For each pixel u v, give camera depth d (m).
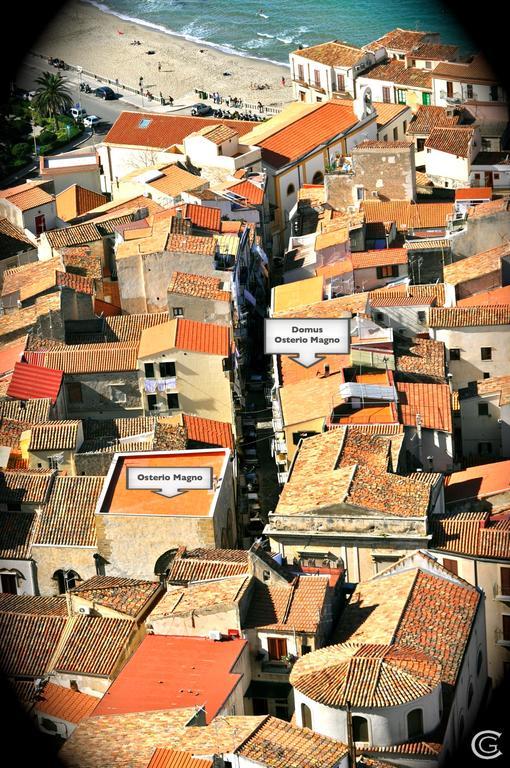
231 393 149.00
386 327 154.25
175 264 168.50
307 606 104.75
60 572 125.06
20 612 113.06
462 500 121.31
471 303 158.12
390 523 111.75
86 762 91.88
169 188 198.75
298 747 89.31
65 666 107.06
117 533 122.00
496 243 170.12
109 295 172.75
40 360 150.62
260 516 135.00
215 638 104.75
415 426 131.50
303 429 132.50
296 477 119.06
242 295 172.38
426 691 91.50
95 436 140.25
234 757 88.44
